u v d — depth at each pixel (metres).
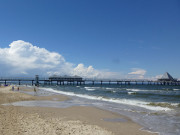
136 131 10.38
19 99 26.44
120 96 36.22
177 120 13.34
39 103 23.00
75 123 11.73
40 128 9.53
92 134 9.16
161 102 24.98
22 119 11.52
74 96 35.78
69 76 143.88
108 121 13.02
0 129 8.81
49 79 136.00
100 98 30.91
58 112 16.16
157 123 12.41
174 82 137.62
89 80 139.88
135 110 18.02
